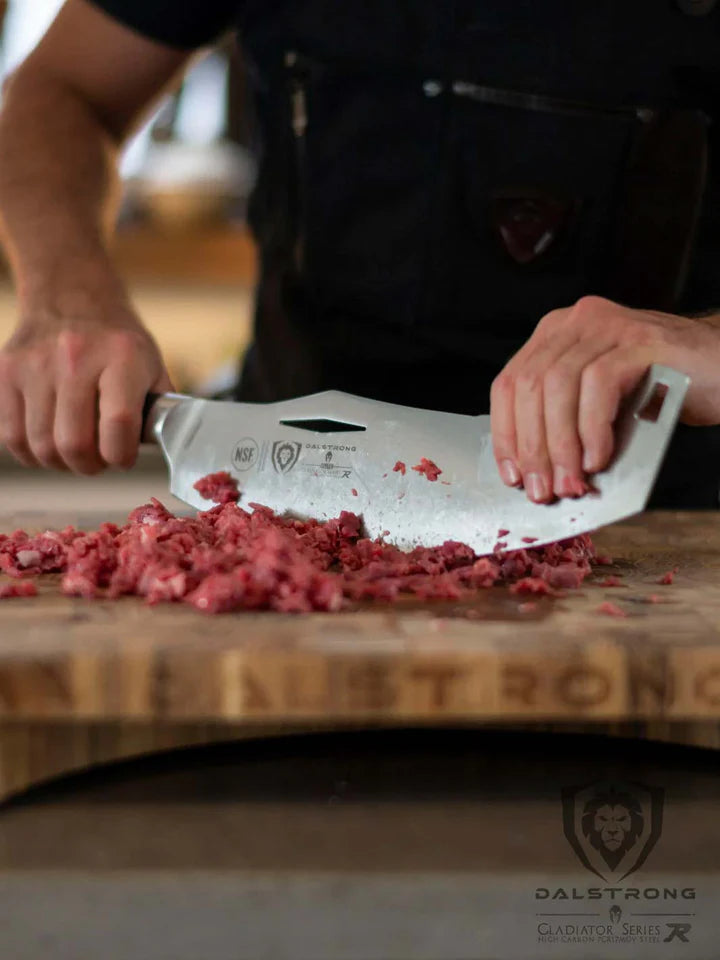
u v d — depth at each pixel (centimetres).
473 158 148
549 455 100
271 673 82
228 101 274
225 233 271
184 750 95
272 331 166
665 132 144
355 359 159
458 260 151
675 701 83
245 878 76
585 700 83
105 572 104
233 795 87
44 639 85
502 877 77
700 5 141
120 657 82
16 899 75
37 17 262
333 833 82
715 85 145
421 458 116
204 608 94
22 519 145
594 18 143
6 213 153
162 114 274
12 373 134
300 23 152
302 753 95
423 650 83
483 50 145
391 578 103
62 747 86
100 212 158
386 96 149
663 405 97
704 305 153
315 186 156
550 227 146
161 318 297
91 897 76
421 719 83
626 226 147
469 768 92
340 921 76
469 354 154
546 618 93
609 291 150
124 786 88
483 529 108
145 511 124
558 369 100
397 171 151
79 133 162
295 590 95
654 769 92
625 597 102
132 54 162
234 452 128
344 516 116
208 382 275
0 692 81
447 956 76
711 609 97
